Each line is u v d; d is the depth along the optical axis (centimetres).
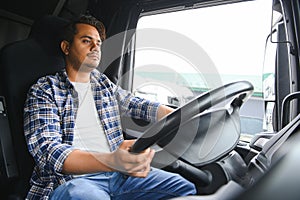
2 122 102
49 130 92
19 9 162
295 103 117
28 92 104
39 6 169
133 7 184
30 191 98
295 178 41
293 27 120
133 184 97
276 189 39
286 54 126
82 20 115
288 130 72
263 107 144
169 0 169
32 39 118
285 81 127
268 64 138
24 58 111
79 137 106
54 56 122
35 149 87
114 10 191
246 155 113
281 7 124
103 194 89
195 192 91
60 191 87
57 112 102
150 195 98
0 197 98
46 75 117
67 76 111
